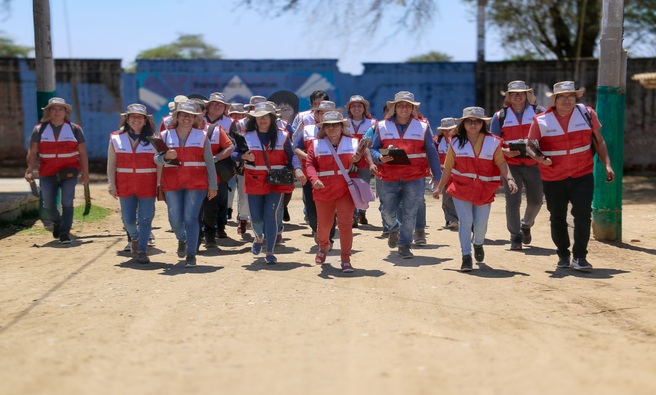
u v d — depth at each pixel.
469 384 4.86
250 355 5.59
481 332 6.24
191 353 5.65
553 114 8.81
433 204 16.66
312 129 10.02
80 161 11.59
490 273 8.82
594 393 4.70
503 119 10.67
